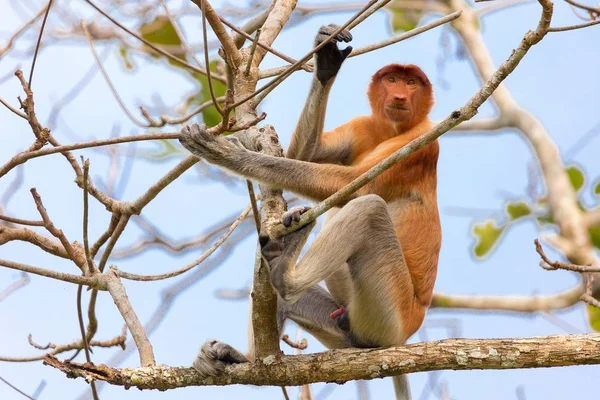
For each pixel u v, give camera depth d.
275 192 10.94
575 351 9.49
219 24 11.11
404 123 12.93
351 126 13.38
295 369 10.02
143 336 10.23
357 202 11.20
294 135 12.17
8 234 11.00
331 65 11.37
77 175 11.50
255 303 10.05
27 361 11.64
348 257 10.98
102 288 10.61
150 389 9.91
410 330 12.12
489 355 9.64
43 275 9.72
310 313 12.29
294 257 10.09
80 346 11.86
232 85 11.11
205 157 11.09
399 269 11.70
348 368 9.94
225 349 10.27
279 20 11.98
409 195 12.48
